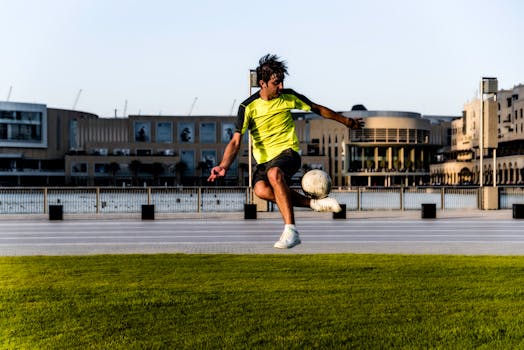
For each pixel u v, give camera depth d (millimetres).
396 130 146875
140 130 151000
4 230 21297
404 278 9422
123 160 146000
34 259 12266
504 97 127375
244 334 5977
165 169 148375
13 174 145875
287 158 6598
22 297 7961
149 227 22375
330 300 7637
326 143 151375
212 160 152250
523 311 6980
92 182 145000
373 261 11586
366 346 5523
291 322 6465
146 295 8016
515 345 5516
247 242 16781
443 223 23781
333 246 15344
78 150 151125
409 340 5719
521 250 14375
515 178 114312
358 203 32906
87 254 13688
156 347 5535
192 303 7480
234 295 7977
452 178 144625
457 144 157875
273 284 8875
